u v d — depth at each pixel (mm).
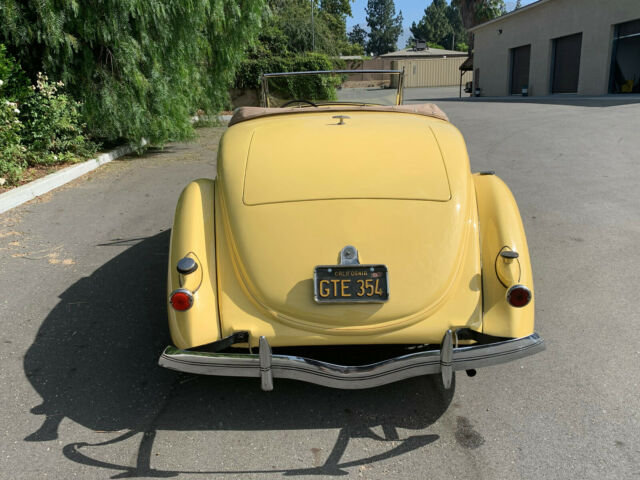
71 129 7758
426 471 2088
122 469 2105
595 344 2969
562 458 2135
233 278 2316
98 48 8055
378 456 2174
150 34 8406
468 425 2354
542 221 5066
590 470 2066
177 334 2209
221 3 9977
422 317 2207
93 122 8281
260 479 2059
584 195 5836
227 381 2709
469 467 2104
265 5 12648
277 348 2334
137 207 5816
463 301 2264
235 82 19797
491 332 2215
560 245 4453
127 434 2312
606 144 8539
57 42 7004
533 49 24266
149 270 4039
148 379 2719
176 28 8758
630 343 2963
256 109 3535
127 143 10062
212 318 2215
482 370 2775
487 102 20719
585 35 20703
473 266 2357
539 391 2578
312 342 2191
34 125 7262
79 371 2781
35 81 7859
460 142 2859
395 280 2209
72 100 7707
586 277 3832
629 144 8430
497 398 2537
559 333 3102
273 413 2455
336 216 2344
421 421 2389
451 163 2641
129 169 8086
